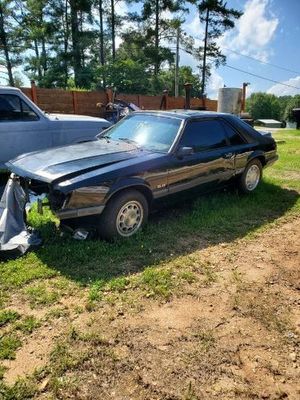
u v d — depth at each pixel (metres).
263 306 3.26
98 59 38.59
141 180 4.39
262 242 4.61
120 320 2.99
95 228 4.31
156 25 40.12
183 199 5.20
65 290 3.38
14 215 4.46
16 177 4.54
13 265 3.76
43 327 2.88
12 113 6.62
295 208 5.87
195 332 2.88
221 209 5.58
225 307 3.22
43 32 36.28
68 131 7.22
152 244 4.36
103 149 4.79
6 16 36.31
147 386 2.37
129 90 29.11
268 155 6.61
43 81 35.62
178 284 3.55
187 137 5.06
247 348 2.74
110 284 3.46
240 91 16.36
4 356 2.56
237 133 5.97
